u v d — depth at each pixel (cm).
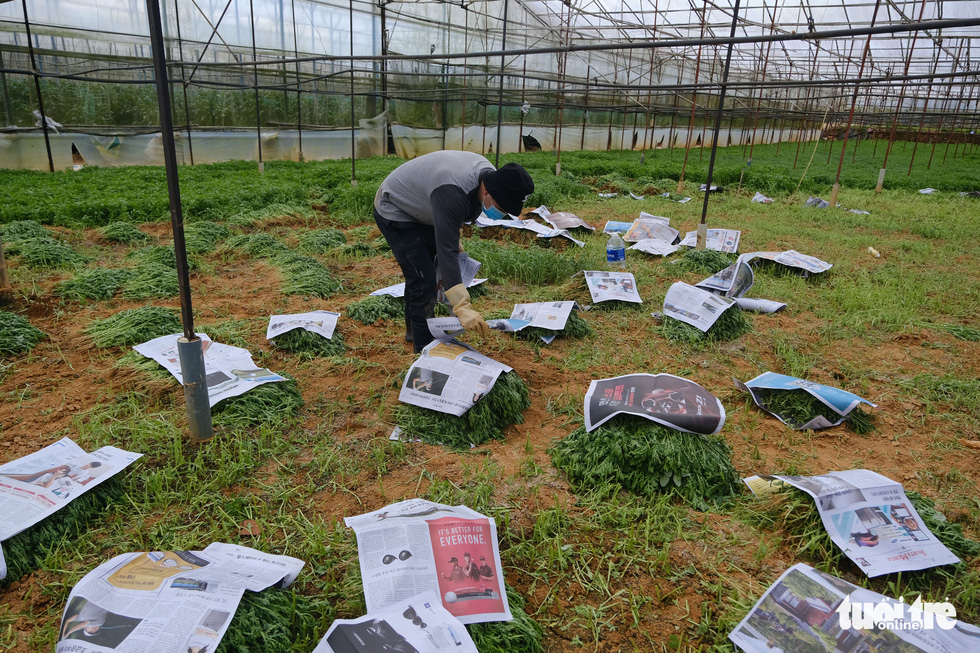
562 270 611
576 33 2214
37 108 1365
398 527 220
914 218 1032
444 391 331
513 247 704
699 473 276
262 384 346
